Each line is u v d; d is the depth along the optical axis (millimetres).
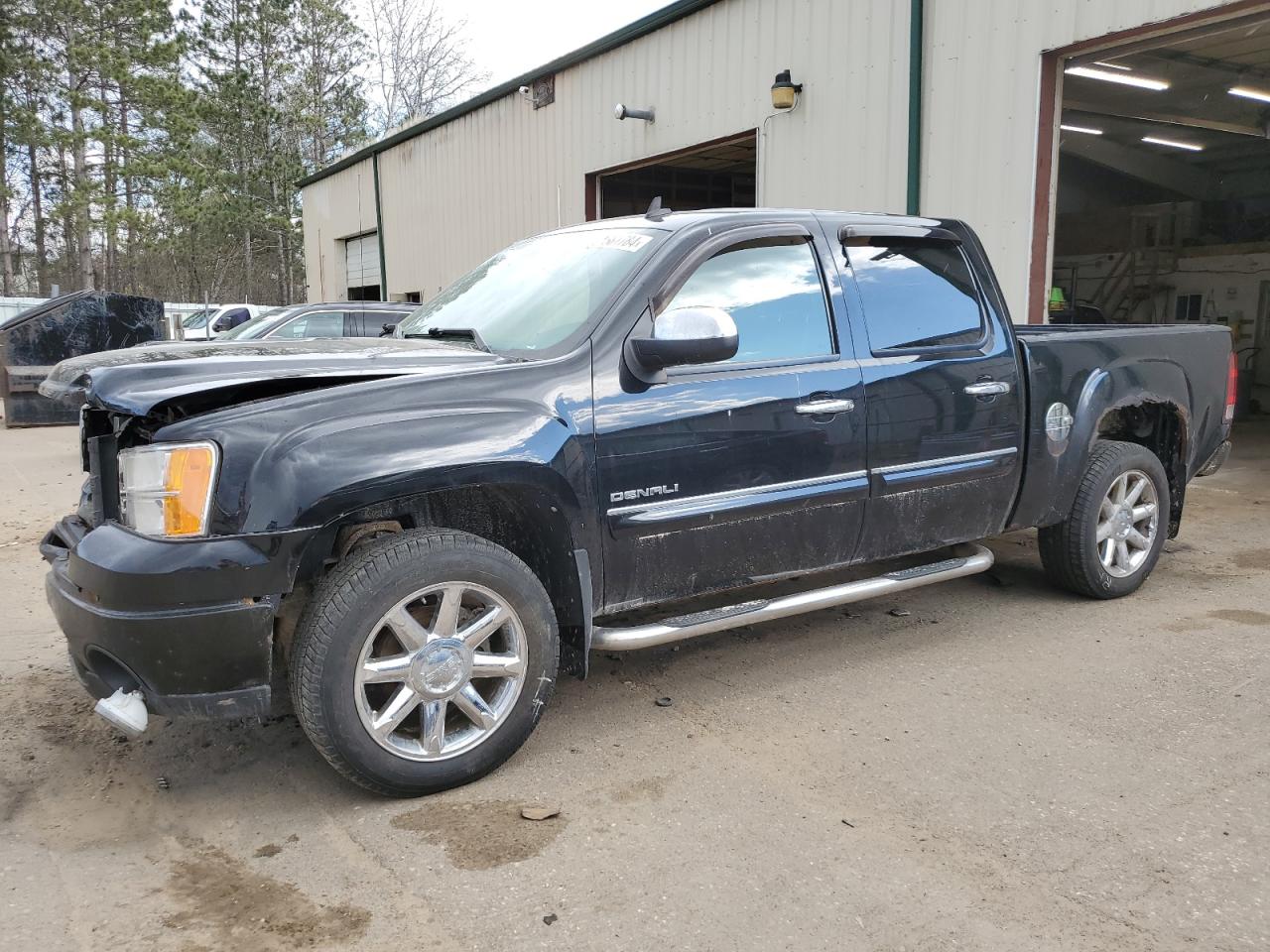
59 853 2730
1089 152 17375
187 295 40938
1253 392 15828
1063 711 3621
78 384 3004
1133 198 19578
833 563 3930
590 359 3250
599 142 13477
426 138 18547
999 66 8422
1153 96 13117
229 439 2705
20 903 2480
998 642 4402
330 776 3176
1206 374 5293
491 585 3008
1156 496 5062
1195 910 2400
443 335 3801
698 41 11531
